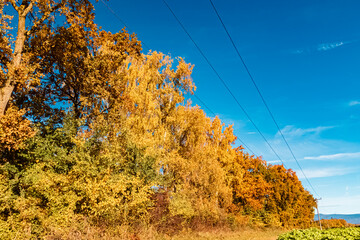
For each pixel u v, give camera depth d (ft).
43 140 40.45
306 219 169.27
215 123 96.27
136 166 46.75
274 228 111.45
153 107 69.56
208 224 66.33
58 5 46.91
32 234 28.89
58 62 57.67
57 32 53.47
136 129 64.23
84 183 33.45
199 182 69.92
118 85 59.11
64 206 32.86
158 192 51.44
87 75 56.85
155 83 77.77
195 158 75.41
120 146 45.88
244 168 114.62
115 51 59.00
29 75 40.88
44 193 31.86
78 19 52.37
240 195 98.07
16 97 46.98
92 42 59.77
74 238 29.40
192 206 61.62
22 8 41.47
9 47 39.22
